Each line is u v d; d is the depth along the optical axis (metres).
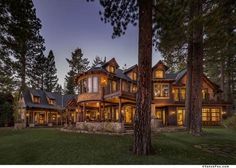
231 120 11.55
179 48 20.19
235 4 10.14
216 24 11.21
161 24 12.95
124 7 11.84
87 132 19.77
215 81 50.47
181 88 35.09
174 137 16.56
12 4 15.94
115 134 17.61
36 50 35.12
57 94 51.22
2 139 16.55
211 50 16.88
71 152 10.52
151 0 10.98
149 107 10.27
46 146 12.16
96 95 26.38
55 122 45.50
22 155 10.39
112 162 8.75
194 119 17.86
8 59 19.92
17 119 37.03
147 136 10.06
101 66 28.64
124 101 25.73
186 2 12.12
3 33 17.16
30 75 36.44
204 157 10.18
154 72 34.03
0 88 27.06
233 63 36.72
